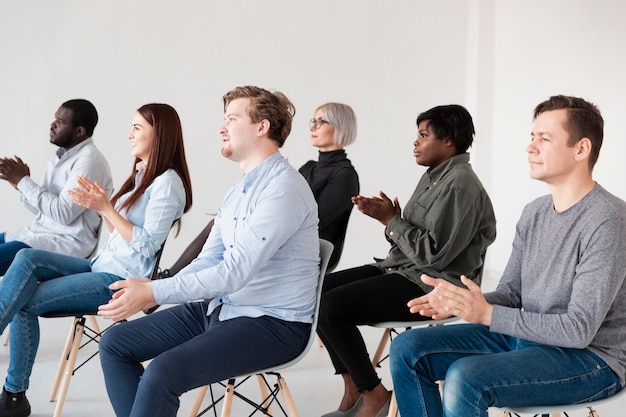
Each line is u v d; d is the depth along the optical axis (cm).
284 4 547
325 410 291
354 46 570
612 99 472
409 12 581
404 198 595
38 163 495
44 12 491
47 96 495
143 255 269
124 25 509
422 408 200
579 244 187
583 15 495
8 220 491
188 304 228
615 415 286
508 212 571
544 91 532
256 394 306
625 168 464
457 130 279
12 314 262
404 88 586
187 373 191
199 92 530
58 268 275
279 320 207
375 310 258
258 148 216
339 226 340
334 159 350
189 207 287
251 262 199
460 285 265
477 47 585
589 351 184
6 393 273
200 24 526
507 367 178
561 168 190
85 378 322
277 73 550
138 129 280
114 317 196
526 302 200
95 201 262
